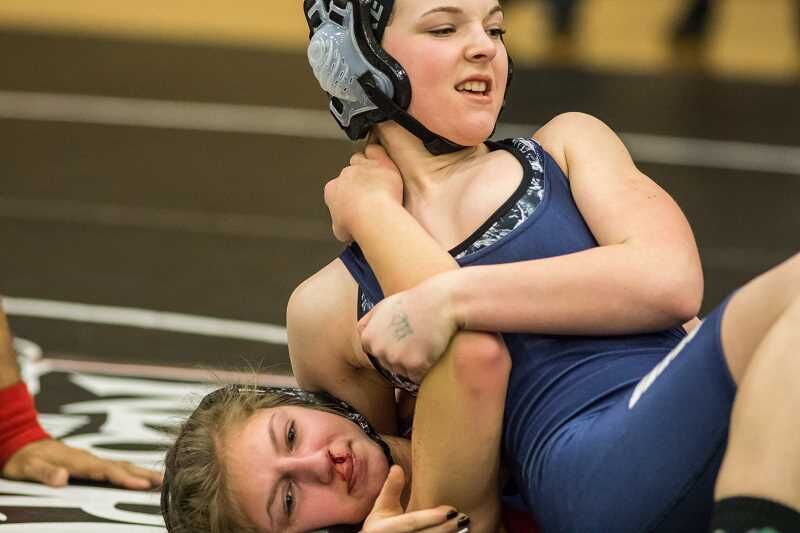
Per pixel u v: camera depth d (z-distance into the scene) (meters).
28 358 10.02
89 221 14.04
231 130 17.77
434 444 5.74
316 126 18.08
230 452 6.20
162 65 20.83
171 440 7.07
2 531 6.86
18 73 20.14
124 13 23.98
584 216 6.13
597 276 5.67
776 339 4.76
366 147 6.52
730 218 14.65
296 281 12.32
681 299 5.74
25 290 11.84
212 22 23.67
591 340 5.94
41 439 7.86
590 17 24.52
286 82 20.22
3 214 14.22
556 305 5.65
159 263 12.73
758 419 4.67
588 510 5.54
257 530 6.13
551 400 5.86
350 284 6.43
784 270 5.03
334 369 6.58
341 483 6.12
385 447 6.33
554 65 21.02
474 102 6.16
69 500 7.37
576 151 6.32
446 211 6.21
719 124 18.42
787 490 4.58
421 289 5.64
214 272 12.50
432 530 5.71
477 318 5.61
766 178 16.12
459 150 6.37
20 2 24.38
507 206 6.07
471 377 5.61
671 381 5.33
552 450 5.73
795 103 19.58
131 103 18.86
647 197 6.05
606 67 21.08
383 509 5.93
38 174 15.71
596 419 5.65
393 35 6.18
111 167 16.03
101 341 10.52
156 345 10.46
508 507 6.37
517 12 24.52
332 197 6.28
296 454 6.13
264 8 24.88
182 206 14.65
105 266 12.59
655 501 5.38
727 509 4.67
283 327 11.06
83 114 18.27
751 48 22.80
